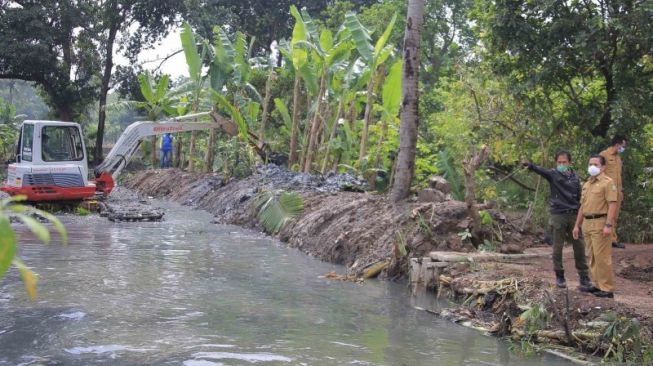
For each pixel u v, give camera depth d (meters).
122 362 5.84
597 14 11.52
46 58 35.75
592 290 7.89
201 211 21.64
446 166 15.06
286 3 42.66
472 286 8.76
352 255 11.98
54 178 18.02
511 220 12.60
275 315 7.89
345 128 19.56
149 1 37.59
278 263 11.88
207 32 39.50
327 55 19.39
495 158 13.78
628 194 12.29
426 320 7.96
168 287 9.29
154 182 29.11
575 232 7.89
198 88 24.75
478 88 14.27
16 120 45.66
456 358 6.39
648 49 11.32
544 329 7.22
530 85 12.29
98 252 12.25
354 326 7.52
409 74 13.40
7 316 7.38
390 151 18.36
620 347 6.55
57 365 5.71
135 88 39.28
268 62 23.94
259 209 17.23
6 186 18.41
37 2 36.50
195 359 5.98
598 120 12.71
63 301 8.17
